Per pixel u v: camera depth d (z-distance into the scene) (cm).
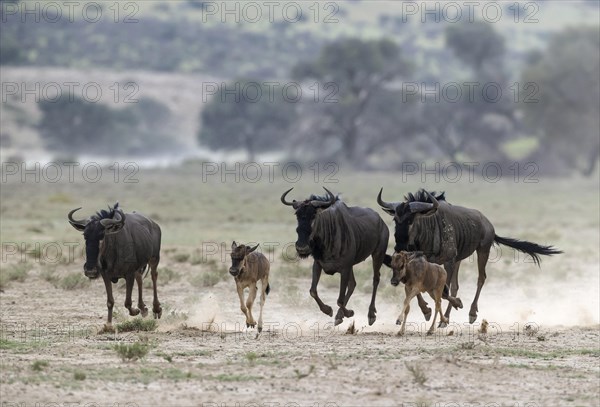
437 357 5869
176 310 8644
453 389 5103
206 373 5456
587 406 4772
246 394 4953
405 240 7425
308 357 5956
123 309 8731
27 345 6462
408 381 5250
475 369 5584
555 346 6650
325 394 4956
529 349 6506
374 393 4969
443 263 7688
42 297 9525
